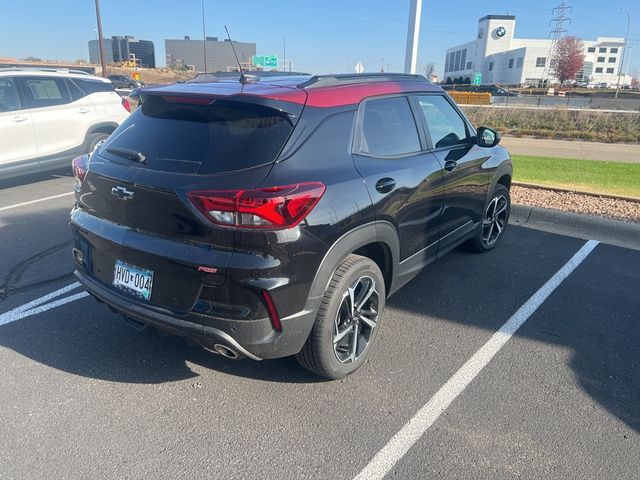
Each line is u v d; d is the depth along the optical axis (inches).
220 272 98.7
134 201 108.7
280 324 104.0
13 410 114.2
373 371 131.0
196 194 98.9
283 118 108.2
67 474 96.8
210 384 124.8
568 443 106.9
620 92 2664.9
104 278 121.6
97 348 139.6
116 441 105.5
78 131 340.5
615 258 211.6
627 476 98.7
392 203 127.8
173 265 103.9
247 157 102.8
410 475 98.1
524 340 147.6
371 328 131.0
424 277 189.8
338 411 115.7
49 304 163.6
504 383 126.9
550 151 559.8
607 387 126.3
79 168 127.6
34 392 120.5
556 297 175.2
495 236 218.7
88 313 158.4
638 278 191.8
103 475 96.8
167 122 116.4
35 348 138.9
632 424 113.1
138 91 123.1
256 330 102.4
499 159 200.4
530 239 234.2
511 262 205.6
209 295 101.7
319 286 108.7
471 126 186.2
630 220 243.6
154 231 107.7
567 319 160.4
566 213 253.8
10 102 307.6
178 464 99.8
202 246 101.5
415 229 143.6
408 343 144.7
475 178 180.2
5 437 105.9
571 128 772.6
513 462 101.6
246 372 129.9
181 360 134.8
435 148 156.3
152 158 110.8
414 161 141.8
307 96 114.4
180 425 110.5
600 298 174.9
